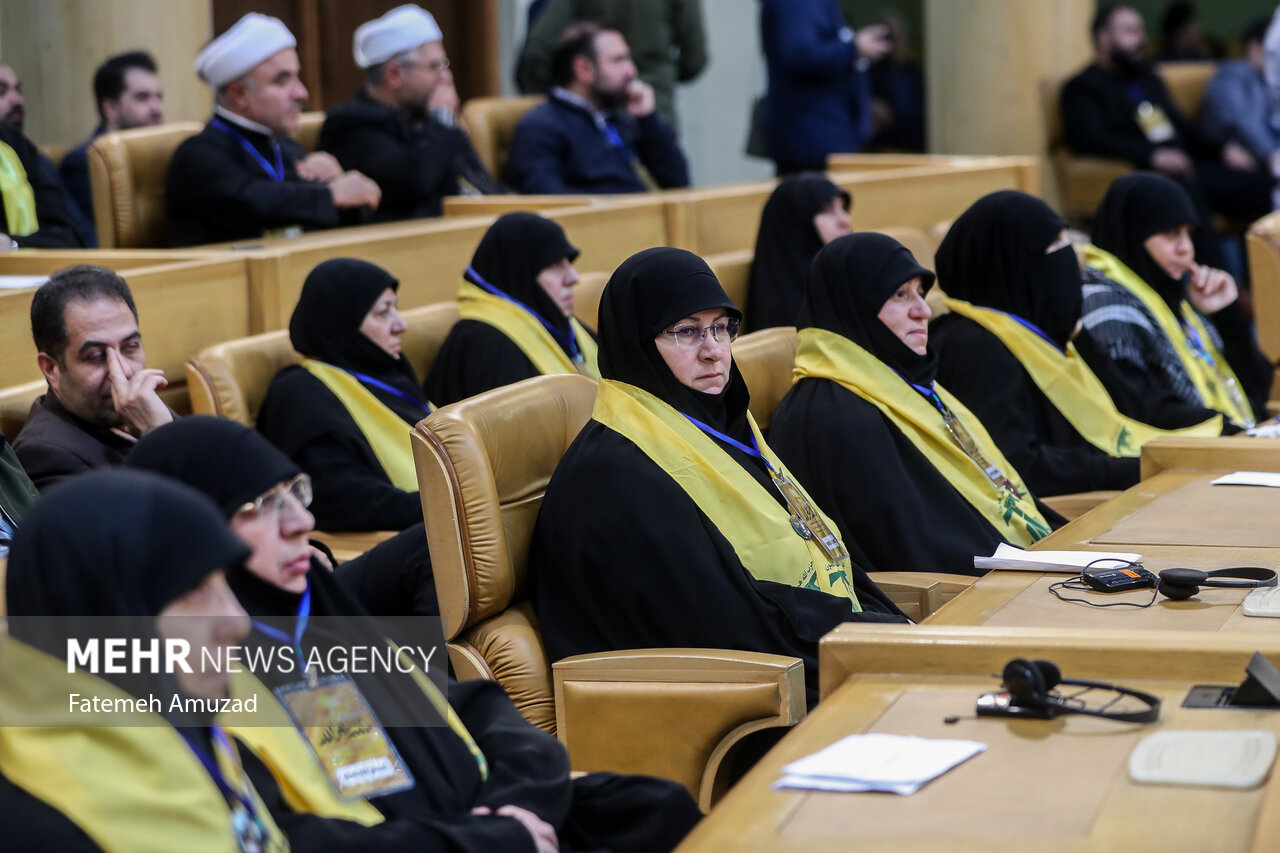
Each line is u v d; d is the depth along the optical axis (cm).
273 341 1256
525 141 2086
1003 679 638
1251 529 954
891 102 3356
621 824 697
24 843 496
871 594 972
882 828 533
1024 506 1147
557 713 827
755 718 788
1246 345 1686
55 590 507
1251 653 655
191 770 524
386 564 945
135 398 959
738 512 897
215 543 525
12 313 1144
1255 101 2970
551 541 888
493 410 892
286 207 1598
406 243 1486
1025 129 2695
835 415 1074
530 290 1380
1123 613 796
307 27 2775
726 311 913
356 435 1206
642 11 2452
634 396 910
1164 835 516
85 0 1970
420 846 601
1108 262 1555
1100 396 1373
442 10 3011
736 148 3428
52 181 1695
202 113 2045
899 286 1096
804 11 2441
